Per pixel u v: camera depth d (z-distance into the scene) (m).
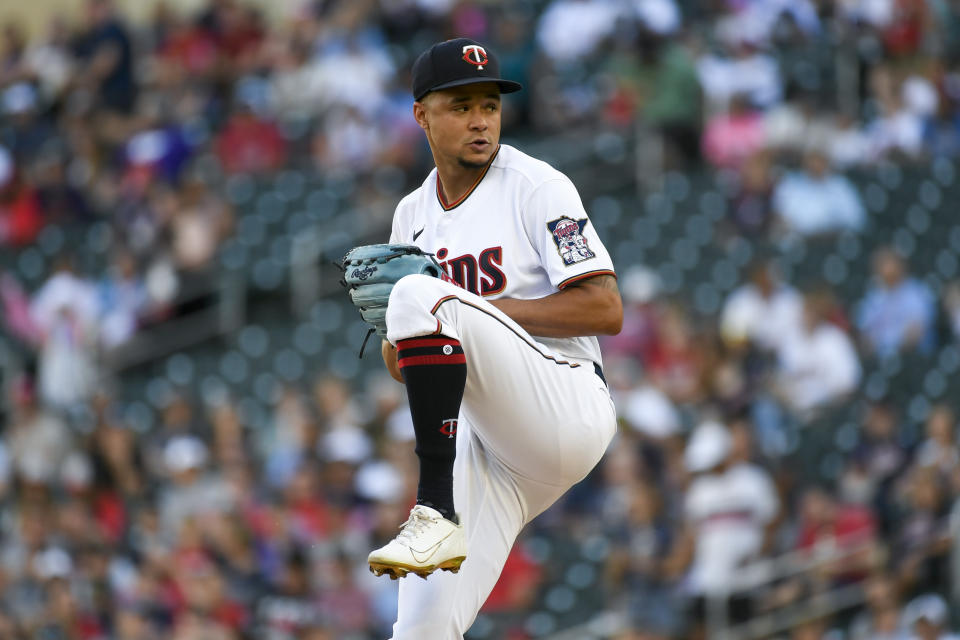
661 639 29.11
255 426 39.62
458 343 11.36
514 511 12.93
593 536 32.94
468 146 12.31
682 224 43.19
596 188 45.06
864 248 42.88
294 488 32.34
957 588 29.81
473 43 12.23
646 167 44.69
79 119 50.47
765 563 29.94
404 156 45.81
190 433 36.28
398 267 11.73
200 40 51.31
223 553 30.98
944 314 40.91
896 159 47.00
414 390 11.31
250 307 44.12
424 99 12.41
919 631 28.14
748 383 35.31
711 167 44.53
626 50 44.97
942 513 30.58
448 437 11.35
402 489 32.34
